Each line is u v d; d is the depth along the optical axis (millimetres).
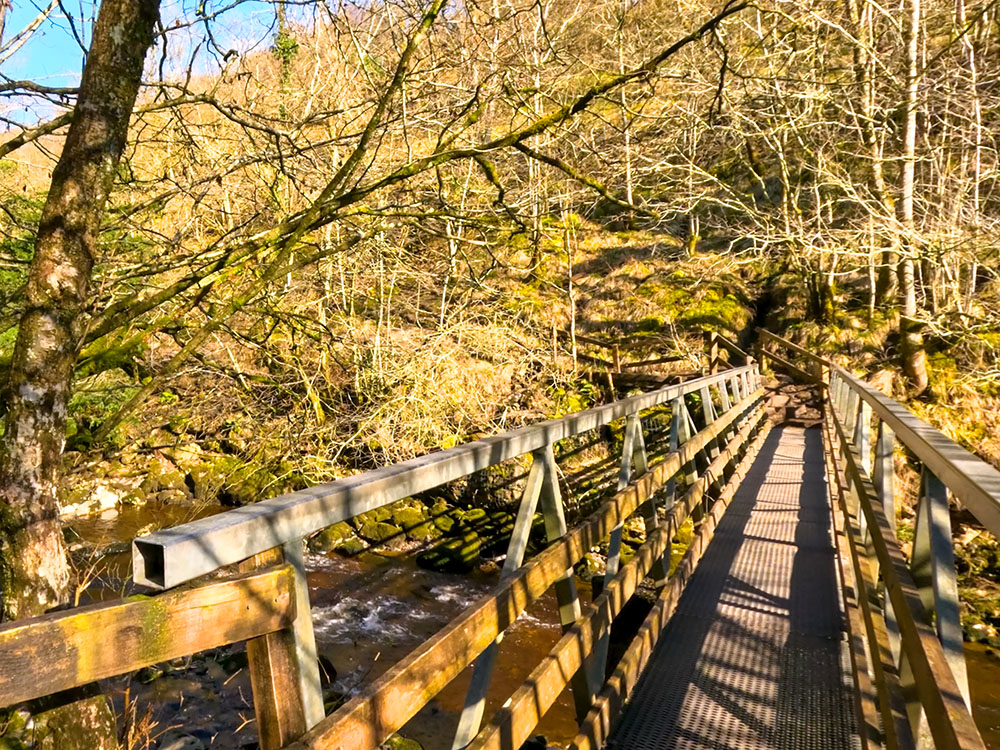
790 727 3248
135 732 4773
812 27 10188
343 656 9047
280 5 5711
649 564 3904
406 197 8305
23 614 3309
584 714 3139
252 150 7328
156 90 6051
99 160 3590
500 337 16859
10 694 994
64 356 3520
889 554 2248
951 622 1570
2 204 6160
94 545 9422
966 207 18750
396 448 13727
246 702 6496
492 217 6410
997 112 20156
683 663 3914
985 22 19891
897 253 17938
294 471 13508
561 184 16703
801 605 4770
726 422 7656
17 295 5617
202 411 15344
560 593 2945
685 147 21875
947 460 1574
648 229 25031
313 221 5094
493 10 6961
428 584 12438
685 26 15773
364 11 6414
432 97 7254
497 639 2273
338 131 7574
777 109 20906
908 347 17672
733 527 6871
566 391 18219
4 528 3348
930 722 1464
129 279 6363
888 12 18922
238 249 5074
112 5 3594
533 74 7289
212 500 15406
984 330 18031
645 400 3912
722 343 19734
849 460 4941
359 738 1522
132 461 16250
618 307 21438
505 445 2359
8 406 3414
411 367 13461
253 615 1338
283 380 13180
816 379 17391
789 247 20234
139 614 1142
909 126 18797
